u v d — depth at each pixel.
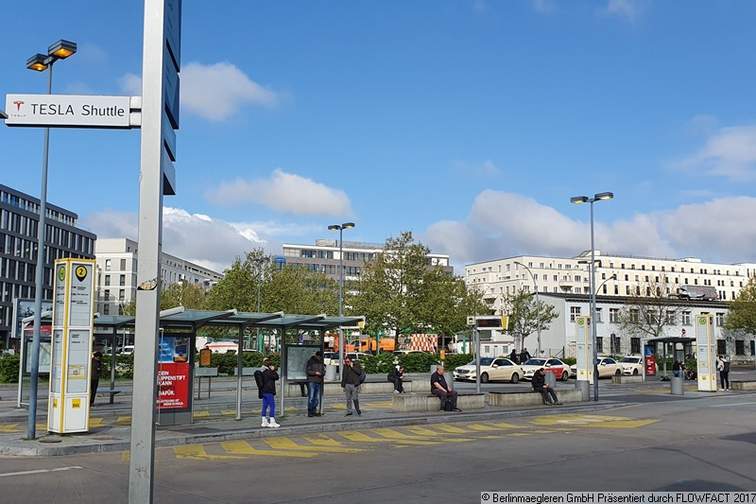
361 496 9.70
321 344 22.39
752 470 11.89
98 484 10.64
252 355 45.09
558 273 162.62
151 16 5.57
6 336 92.06
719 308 82.38
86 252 113.69
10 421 20.19
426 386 34.38
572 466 12.42
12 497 9.62
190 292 79.19
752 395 32.97
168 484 10.70
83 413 16.31
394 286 56.53
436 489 10.21
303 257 147.50
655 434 17.67
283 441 16.38
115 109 5.76
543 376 26.80
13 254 94.44
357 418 20.56
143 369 5.24
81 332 16.36
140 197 5.37
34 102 5.75
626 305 77.62
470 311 64.38
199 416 21.09
